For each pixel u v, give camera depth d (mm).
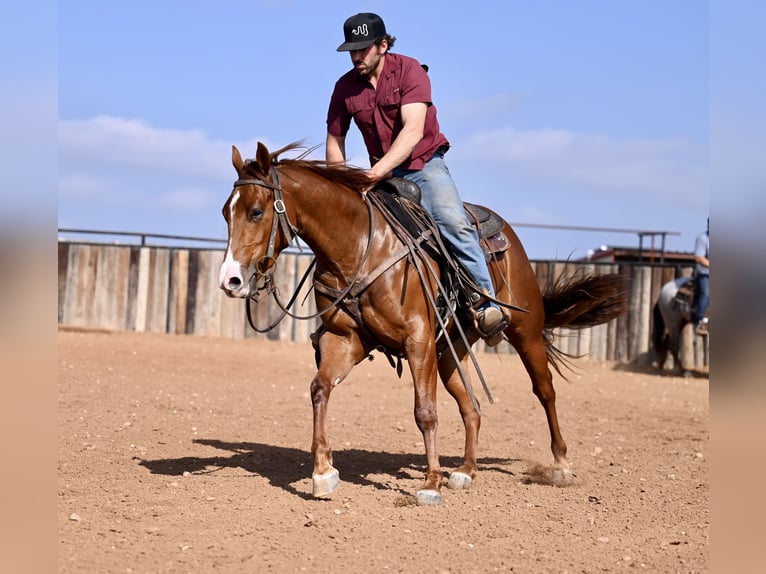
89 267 20047
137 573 4766
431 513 6184
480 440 9609
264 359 16766
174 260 20125
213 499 6359
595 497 6934
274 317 20219
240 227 5871
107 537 5375
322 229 6215
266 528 5695
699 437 10258
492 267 7301
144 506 6121
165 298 20109
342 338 6516
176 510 6043
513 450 9117
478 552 5352
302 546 5359
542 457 8797
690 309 17156
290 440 9148
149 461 7707
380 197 6586
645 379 16688
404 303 6316
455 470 7348
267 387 13289
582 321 8422
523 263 7660
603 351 19250
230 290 5770
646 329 19016
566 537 5738
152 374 13773
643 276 19016
